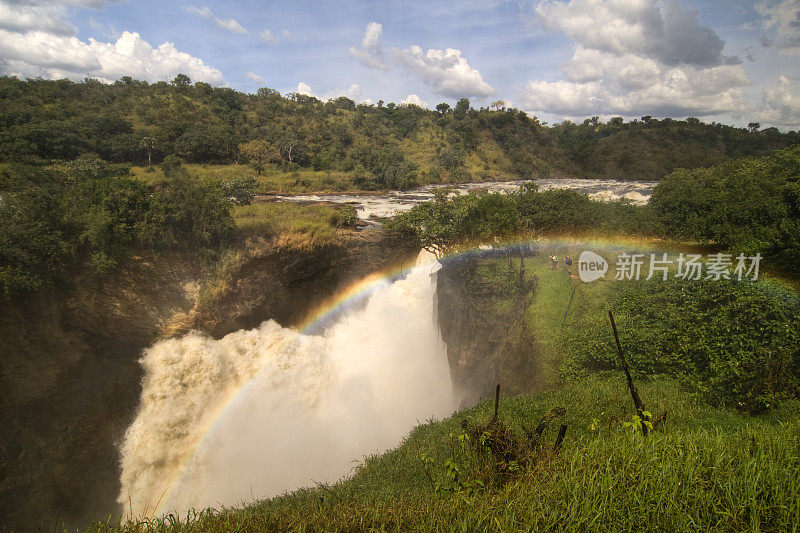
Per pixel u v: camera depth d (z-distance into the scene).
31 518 18.83
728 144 110.88
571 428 9.43
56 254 21.14
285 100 119.31
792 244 16.19
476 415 12.20
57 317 21.38
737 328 12.40
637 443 5.53
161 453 23.48
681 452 5.09
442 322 28.50
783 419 8.76
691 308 14.59
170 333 25.20
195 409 24.88
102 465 22.00
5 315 19.61
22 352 19.91
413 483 8.56
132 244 24.25
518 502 4.60
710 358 12.03
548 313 19.39
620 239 25.67
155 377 24.22
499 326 22.25
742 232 18.31
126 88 94.31
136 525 5.14
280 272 29.16
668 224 24.67
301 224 30.72
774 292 13.34
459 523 4.32
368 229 37.75
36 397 20.12
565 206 29.62
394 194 72.69
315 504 6.45
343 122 111.56
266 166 80.38
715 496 4.46
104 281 23.20
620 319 15.98
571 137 124.62
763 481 4.53
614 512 4.36
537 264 26.47
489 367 22.17
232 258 27.14
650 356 13.31
